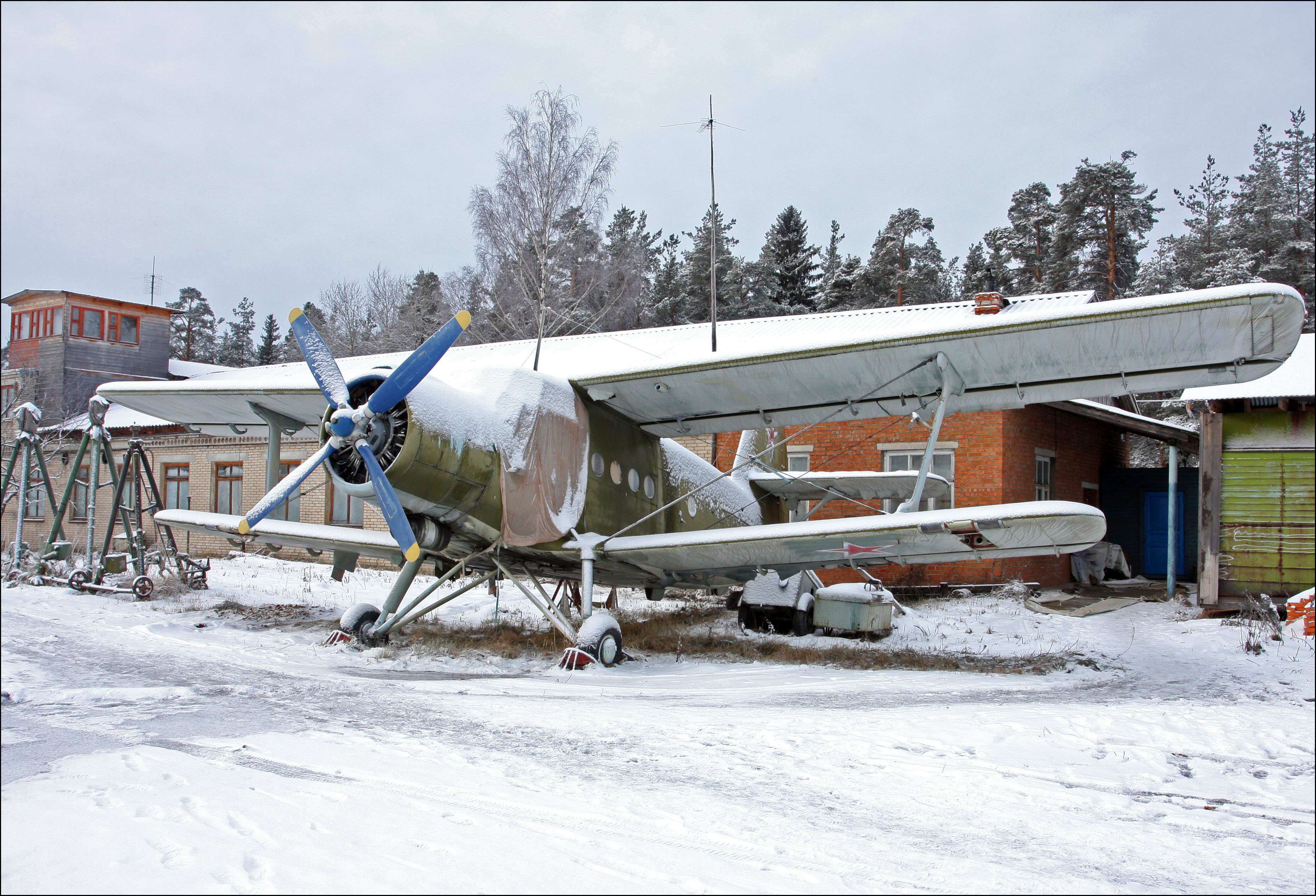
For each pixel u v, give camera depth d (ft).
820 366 27.73
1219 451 43.80
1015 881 9.64
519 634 35.60
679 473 38.42
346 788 12.26
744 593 41.86
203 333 214.90
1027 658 33.73
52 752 14.01
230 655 27.81
